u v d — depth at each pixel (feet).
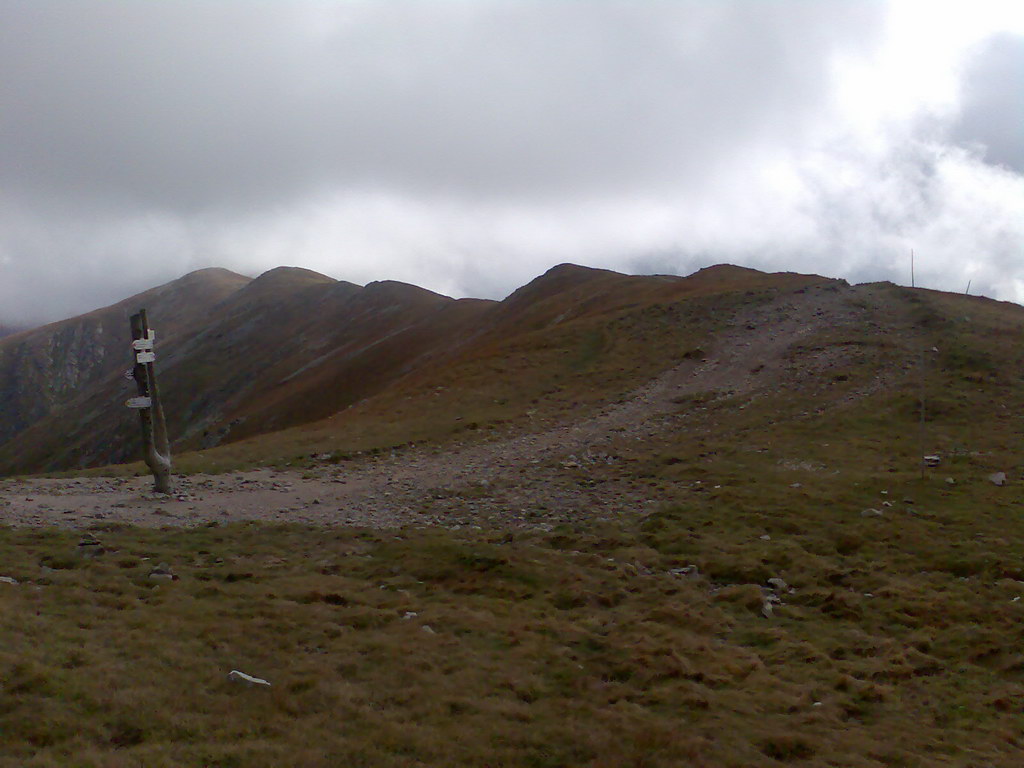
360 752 31.27
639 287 260.42
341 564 59.21
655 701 38.81
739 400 125.18
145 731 31.42
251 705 34.53
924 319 154.61
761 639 48.80
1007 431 99.91
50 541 59.88
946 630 50.03
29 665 35.09
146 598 48.44
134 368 83.87
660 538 67.15
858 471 87.20
